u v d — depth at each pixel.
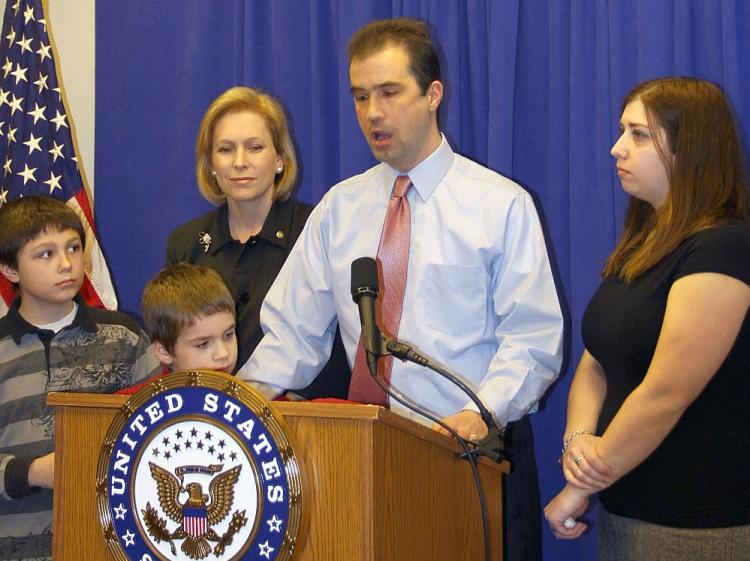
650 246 1.83
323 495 1.39
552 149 2.83
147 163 3.53
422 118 2.10
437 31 2.95
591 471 1.81
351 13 3.06
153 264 3.51
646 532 1.77
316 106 3.15
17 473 1.97
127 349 2.29
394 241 2.15
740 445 1.72
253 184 2.48
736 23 2.53
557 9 2.81
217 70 3.41
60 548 1.55
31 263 2.18
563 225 2.83
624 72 2.67
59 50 3.71
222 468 1.42
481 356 2.13
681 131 1.82
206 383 1.43
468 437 1.76
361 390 2.13
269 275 2.50
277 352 2.22
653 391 1.72
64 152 3.39
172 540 1.44
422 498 1.52
